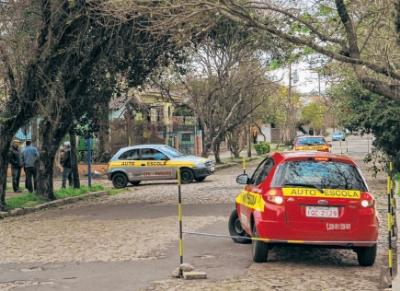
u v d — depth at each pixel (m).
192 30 17.23
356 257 11.34
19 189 27.16
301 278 9.48
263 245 10.52
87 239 13.87
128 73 24.58
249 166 45.78
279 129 95.56
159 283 9.31
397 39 11.69
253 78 43.50
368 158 25.83
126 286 9.19
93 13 19.84
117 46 21.62
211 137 43.53
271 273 9.87
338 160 10.61
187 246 12.54
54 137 23.33
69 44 20.84
